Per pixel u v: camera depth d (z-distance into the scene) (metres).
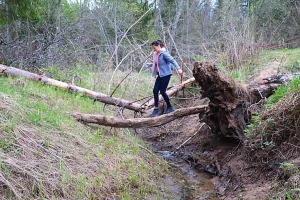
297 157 4.08
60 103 6.55
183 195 4.71
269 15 15.70
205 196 4.70
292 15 15.62
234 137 5.71
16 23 10.42
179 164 6.13
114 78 10.57
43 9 13.68
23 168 3.71
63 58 9.76
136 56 11.32
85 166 4.46
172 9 21.11
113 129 6.48
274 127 4.62
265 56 10.05
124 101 7.50
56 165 4.14
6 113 4.50
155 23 18.41
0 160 3.53
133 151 5.64
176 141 7.43
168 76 6.59
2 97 4.90
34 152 4.12
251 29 10.88
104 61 11.67
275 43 12.80
